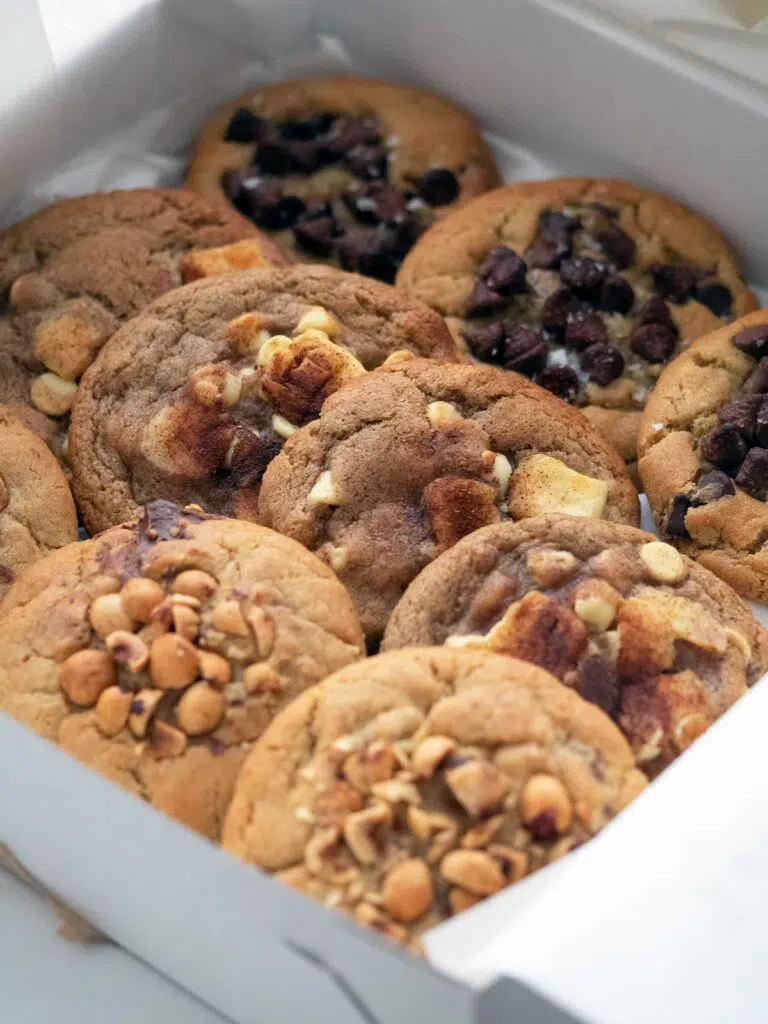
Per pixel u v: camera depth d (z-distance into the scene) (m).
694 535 0.54
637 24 0.60
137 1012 0.50
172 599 0.48
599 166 0.65
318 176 0.65
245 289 0.57
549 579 0.50
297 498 0.52
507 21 0.62
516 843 0.44
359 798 0.44
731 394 0.57
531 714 0.45
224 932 0.44
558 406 0.55
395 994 0.42
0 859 0.52
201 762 0.47
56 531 0.54
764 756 0.43
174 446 0.55
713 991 0.40
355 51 0.67
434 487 0.52
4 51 0.59
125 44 0.62
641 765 0.47
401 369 0.54
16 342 0.59
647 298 0.61
